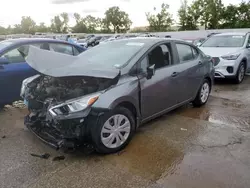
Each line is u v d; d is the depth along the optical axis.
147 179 2.72
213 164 3.01
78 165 2.98
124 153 3.26
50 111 2.92
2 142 3.55
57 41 5.77
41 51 3.69
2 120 4.43
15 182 2.65
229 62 7.13
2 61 4.55
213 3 33.44
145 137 3.72
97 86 3.20
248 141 3.62
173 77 4.09
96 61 3.73
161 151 3.31
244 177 2.75
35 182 2.66
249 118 4.58
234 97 6.05
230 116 4.68
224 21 33.44
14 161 3.05
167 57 4.13
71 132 2.92
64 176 2.76
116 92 3.12
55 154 3.23
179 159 3.12
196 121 4.41
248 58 8.00
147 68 3.47
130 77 3.39
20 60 5.05
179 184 2.63
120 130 3.28
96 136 3.03
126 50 3.85
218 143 3.55
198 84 4.93
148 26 45.62
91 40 28.34
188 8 36.69
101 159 3.11
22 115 4.71
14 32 65.81
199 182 2.67
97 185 2.62
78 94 3.04
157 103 3.87
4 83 4.77
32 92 3.58
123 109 3.27
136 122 3.55
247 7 31.69
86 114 2.86
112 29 63.50
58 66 3.35
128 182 2.67
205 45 8.41
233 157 3.17
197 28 36.69
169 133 3.88
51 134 3.22
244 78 8.41
